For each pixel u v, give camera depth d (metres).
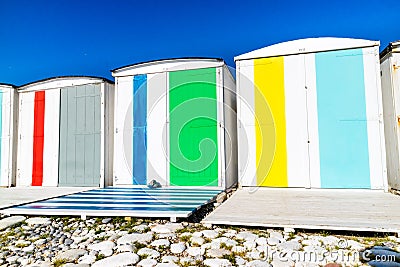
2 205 4.21
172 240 2.79
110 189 5.95
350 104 5.38
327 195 4.83
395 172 5.22
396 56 5.23
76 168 6.73
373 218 3.19
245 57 5.92
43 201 4.52
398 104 5.16
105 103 6.65
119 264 2.28
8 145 7.19
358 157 5.29
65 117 6.91
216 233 2.97
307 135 5.54
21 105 7.30
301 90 5.62
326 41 5.55
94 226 3.33
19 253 2.59
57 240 2.90
